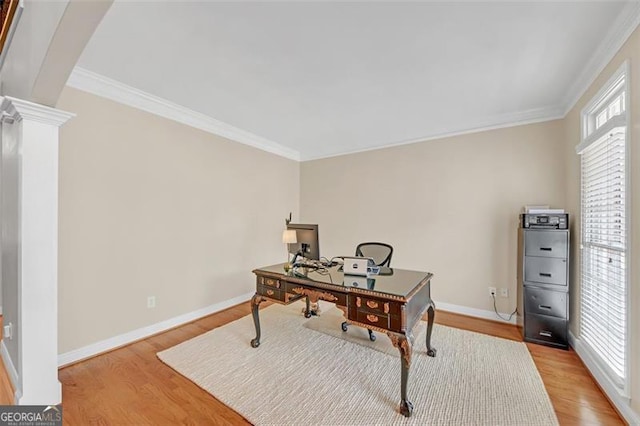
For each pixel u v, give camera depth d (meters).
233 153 3.68
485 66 2.13
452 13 1.57
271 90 2.56
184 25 1.68
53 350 1.73
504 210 3.16
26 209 1.63
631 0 1.46
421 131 3.67
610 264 1.93
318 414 1.69
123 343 2.56
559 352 2.46
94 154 2.38
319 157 4.71
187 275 3.12
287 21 1.64
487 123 3.24
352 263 2.28
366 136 3.93
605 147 2.01
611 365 1.85
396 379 2.04
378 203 4.09
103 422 1.61
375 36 1.78
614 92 1.91
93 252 2.37
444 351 2.46
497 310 3.20
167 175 2.92
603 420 1.64
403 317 1.71
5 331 2.08
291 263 2.69
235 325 3.03
